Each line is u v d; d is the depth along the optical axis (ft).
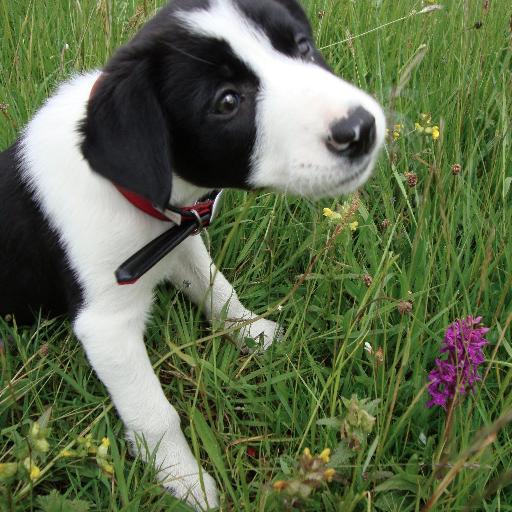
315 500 1.46
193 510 1.50
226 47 1.38
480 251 1.73
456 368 1.41
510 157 2.01
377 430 1.48
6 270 1.70
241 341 1.80
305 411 1.62
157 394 1.60
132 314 1.60
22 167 1.62
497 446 1.47
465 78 2.15
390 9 2.58
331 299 1.81
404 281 1.68
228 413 1.65
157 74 1.41
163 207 1.39
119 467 1.50
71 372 1.73
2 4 2.60
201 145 1.45
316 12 2.54
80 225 1.54
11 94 2.23
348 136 1.34
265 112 1.39
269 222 1.92
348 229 1.77
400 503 1.46
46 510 1.43
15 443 1.54
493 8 2.47
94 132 1.39
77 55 2.22
